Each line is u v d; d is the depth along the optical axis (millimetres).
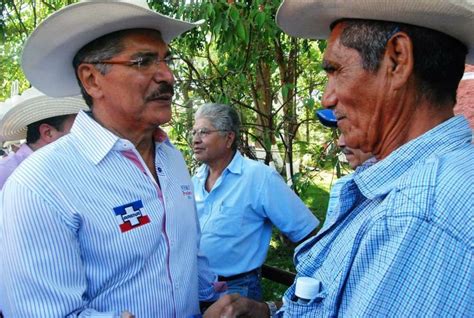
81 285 1384
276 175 2680
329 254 1160
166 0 4312
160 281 1512
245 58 4238
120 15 1466
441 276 867
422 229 893
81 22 1480
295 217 2619
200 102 4230
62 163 1407
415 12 978
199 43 4406
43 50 1609
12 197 1345
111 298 1431
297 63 4586
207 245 2658
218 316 1650
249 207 2641
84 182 1420
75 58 1624
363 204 1138
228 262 2637
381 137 1095
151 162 1680
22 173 1368
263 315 1737
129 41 1532
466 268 851
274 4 3463
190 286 1657
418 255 890
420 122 1054
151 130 1624
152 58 1555
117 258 1426
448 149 1005
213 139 2693
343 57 1088
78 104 2625
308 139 4707
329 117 1641
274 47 4316
